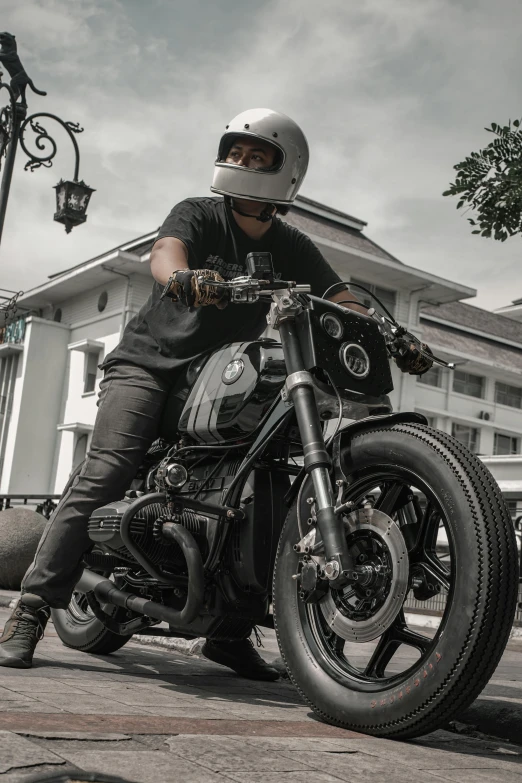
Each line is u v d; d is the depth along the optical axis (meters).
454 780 1.61
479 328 42.00
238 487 2.47
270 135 2.72
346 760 1.69
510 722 2.38
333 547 2.07
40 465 32.91
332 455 2.27
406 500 2.27
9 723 1.71
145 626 2.83
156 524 2.46
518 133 7.02
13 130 10.45
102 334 31.53
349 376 2.29
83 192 10.87
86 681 2.54
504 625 1.88
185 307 2.78
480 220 7.09
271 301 2.36
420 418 2.19
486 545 1.90
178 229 2.76
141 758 1.52
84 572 2.99
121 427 2.77
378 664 2.19
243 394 2.48
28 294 34.06
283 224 3.01
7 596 6.72
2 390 34.22
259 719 2.10
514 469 17.80
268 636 4.93
